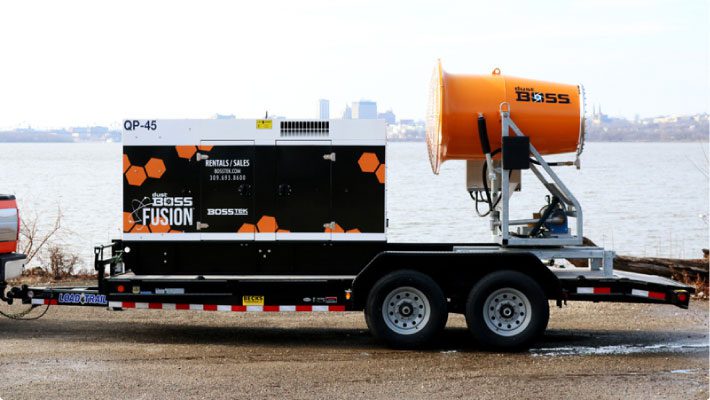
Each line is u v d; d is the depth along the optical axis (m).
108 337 10.89
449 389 8.27
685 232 28.77
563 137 11.02
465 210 34.72
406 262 10.26
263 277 10.72
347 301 10.45
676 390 8.28
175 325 11.83
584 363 9.50
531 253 10.23
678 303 10.37
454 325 12.12
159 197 10.77
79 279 15.71
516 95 10.88
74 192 44.34
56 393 8.05
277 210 10.74
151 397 7.93
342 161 10.74
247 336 11.08
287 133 10.74
